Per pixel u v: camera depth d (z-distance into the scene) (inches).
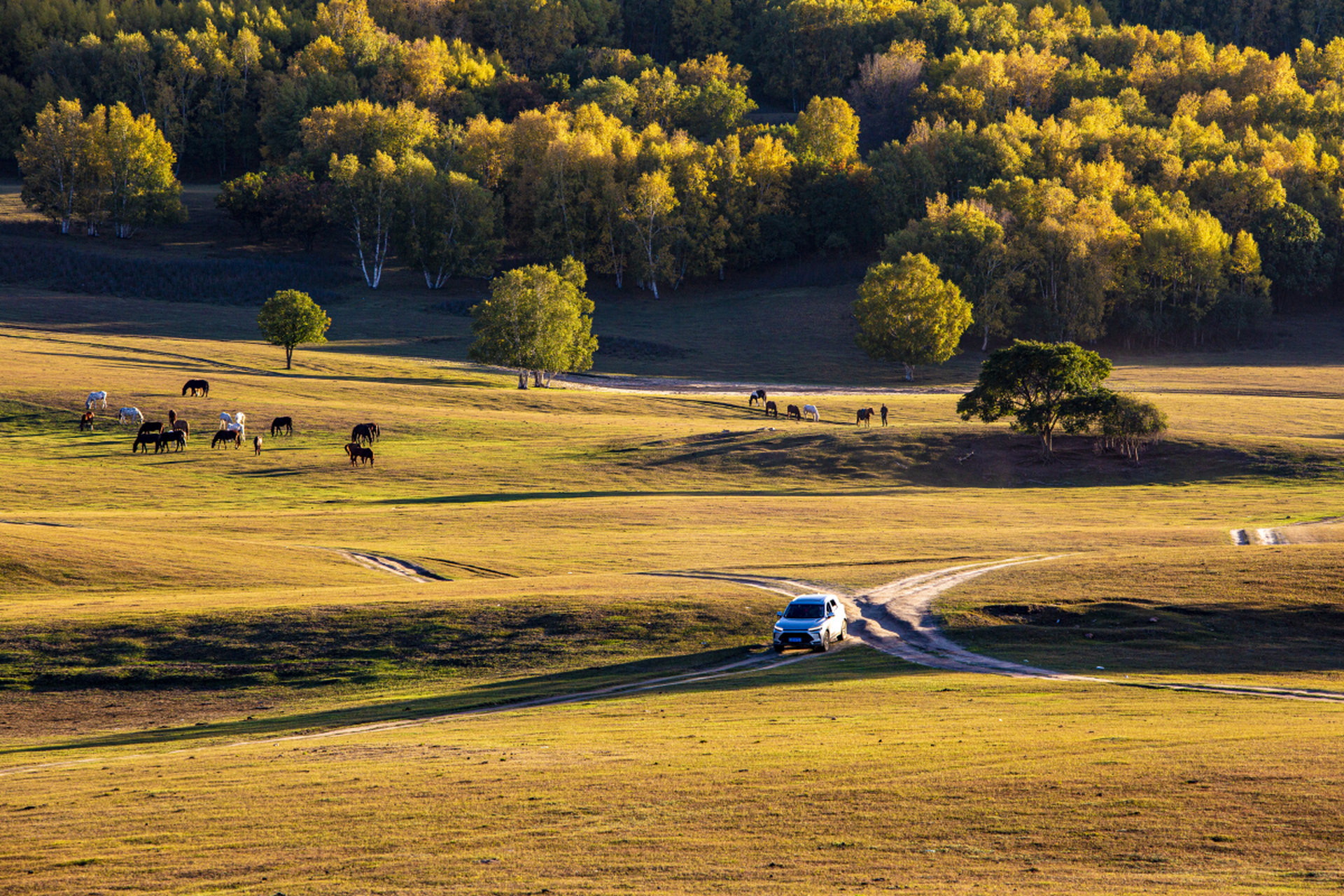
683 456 3225.9
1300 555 1646.2
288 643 1282.0
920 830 530.9
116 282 6368.1
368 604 1427.2
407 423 3481.8
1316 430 3722.9
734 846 512.7
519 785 639.8
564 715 925.8
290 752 788.6
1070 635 1327.5
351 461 2972.4
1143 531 2183.8
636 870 481.4
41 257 6510.8
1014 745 706.2
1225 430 3698.3
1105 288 6358.3
